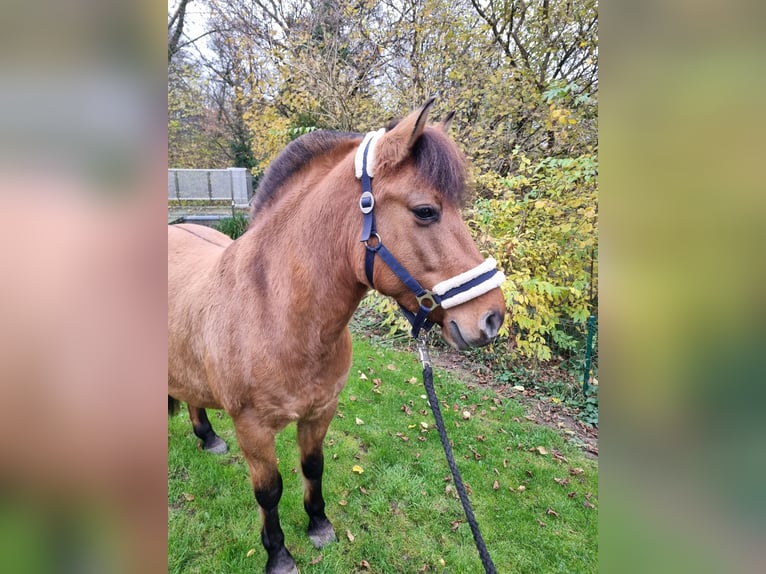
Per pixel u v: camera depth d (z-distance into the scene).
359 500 2.57
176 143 11.09
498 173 5.04
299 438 2.07
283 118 6.40
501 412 3.73
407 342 5.18
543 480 2.88
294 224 1.58
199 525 2.33
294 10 7.25
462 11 5.79
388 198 1.33
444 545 2.30
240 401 1.68
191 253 2.31
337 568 2.12
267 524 1.94
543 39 5.74
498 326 1.35
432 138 1.32
